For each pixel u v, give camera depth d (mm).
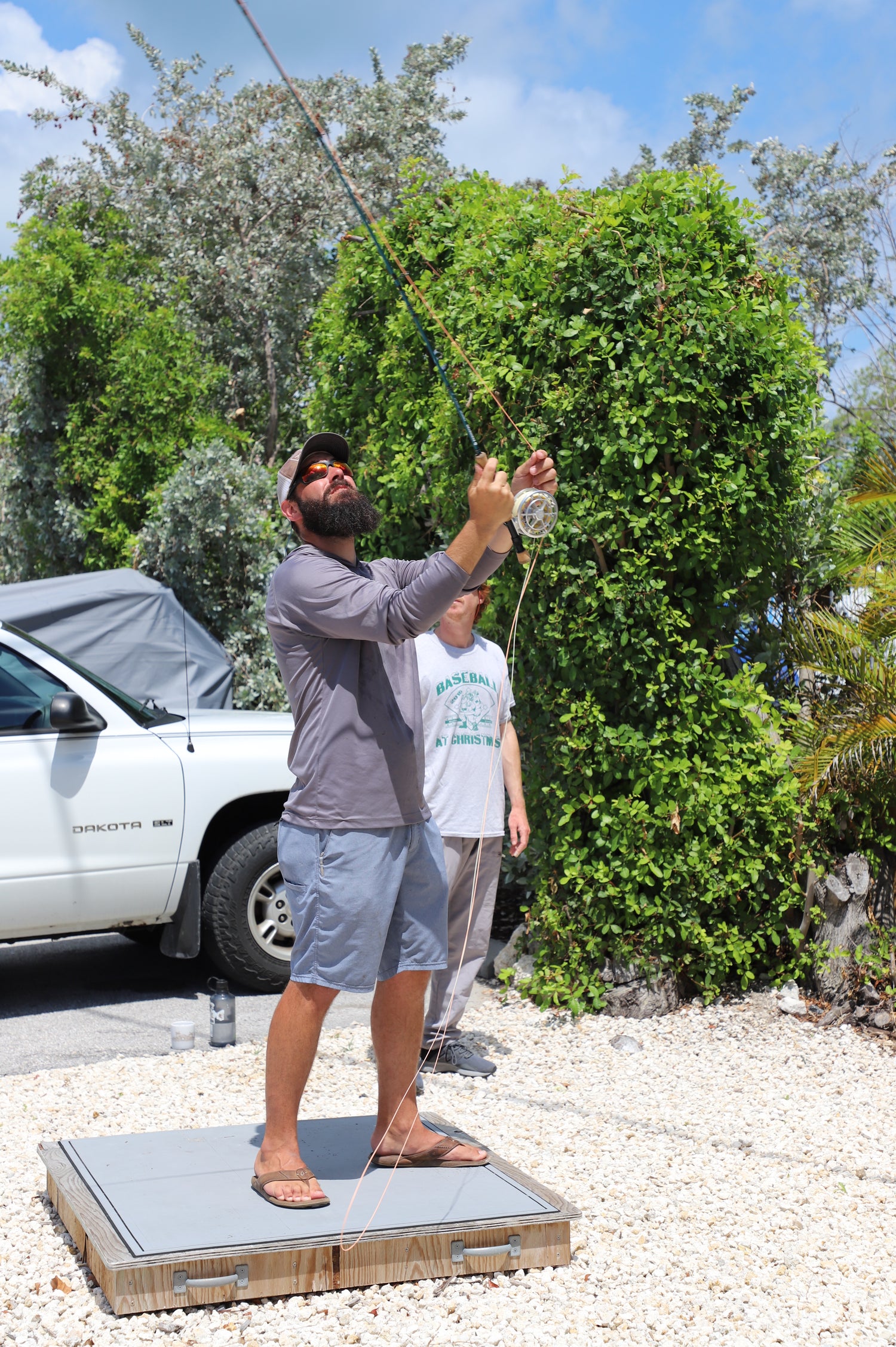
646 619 5672
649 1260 3281
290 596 3197
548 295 5641
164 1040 5410
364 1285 3031
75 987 6434
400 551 7594
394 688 3283
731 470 5664
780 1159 4082
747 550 5812
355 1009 5949
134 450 13992
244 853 6090
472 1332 2869
